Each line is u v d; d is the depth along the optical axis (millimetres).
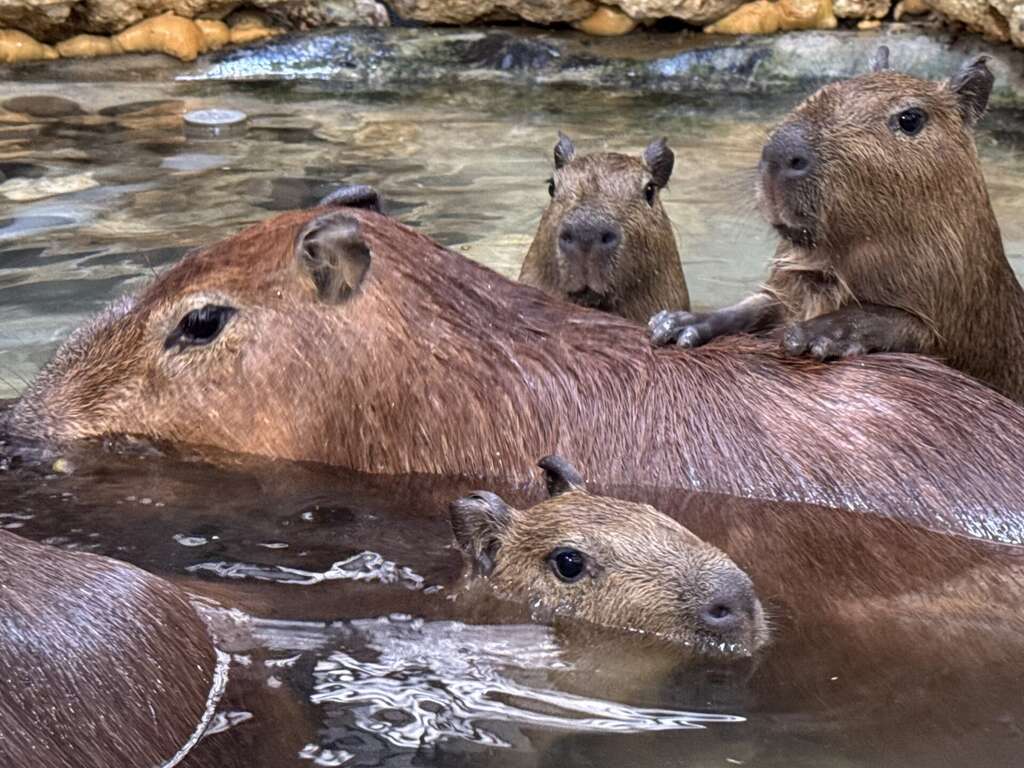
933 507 1034
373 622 896
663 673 870
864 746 805
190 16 2576
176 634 794
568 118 2291
